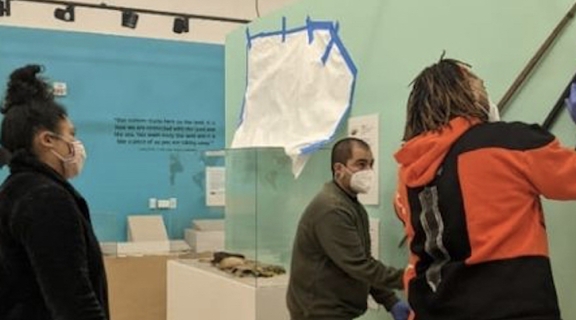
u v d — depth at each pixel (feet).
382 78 9.61
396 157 6.05
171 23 21.12
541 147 5.29
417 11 8.96
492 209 5.29
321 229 8.63
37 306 5.48
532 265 5.21
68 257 5.28
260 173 11.97
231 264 12.15
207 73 21.04
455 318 5.32
